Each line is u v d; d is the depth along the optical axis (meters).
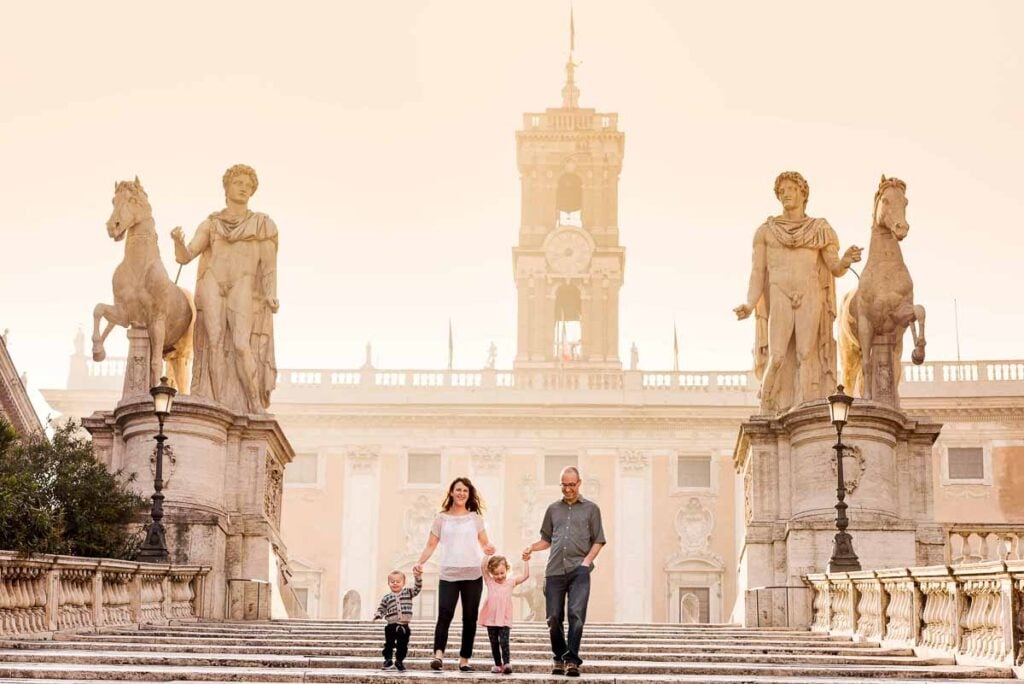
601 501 57.50
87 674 11.66
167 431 24.58
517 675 12.12
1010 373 56.72
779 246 26.56
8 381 30.81
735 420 57.66
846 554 20.92
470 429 58.28
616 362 67.06
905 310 25.39
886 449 24.69
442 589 12.62
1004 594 12.71
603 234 69.19
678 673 13.07
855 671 12.93
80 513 21.53
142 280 25.84
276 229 26.98
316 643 16.16
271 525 26.45
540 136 70.62
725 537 56.88
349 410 58.00
